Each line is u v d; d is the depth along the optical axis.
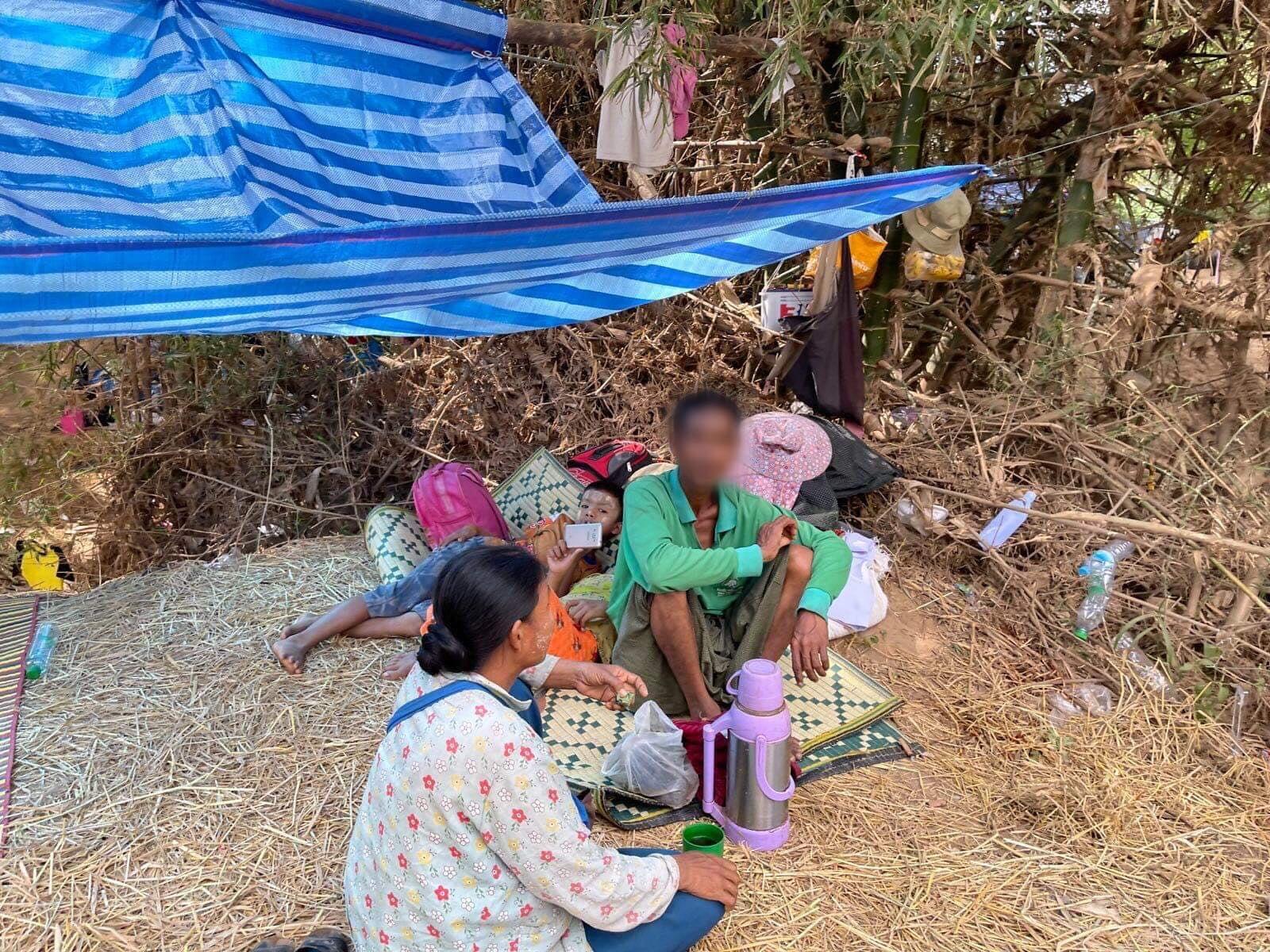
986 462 4.17
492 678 1.69
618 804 2.59
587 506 3.68
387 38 3.65
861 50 3.85
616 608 2.88
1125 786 2.78
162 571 3.91
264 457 4.83
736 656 2.78
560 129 5.40
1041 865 2.47
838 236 3.44
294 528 4.75
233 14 3.31
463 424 5.09
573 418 4.98
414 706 1.64
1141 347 4.63
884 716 3.05
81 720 2.86
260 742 2.78
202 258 1.87
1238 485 3.76
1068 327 4.32
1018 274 4.63
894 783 2.77
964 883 2.38
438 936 1.60
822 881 2.36
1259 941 2.25
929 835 2.56
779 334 4.67
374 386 5.05
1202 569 3.47
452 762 1.55
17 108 2.80
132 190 2.81
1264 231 4.20
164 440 4.71
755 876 2.36
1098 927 2.27
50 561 4.49
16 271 1.67
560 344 5.09
